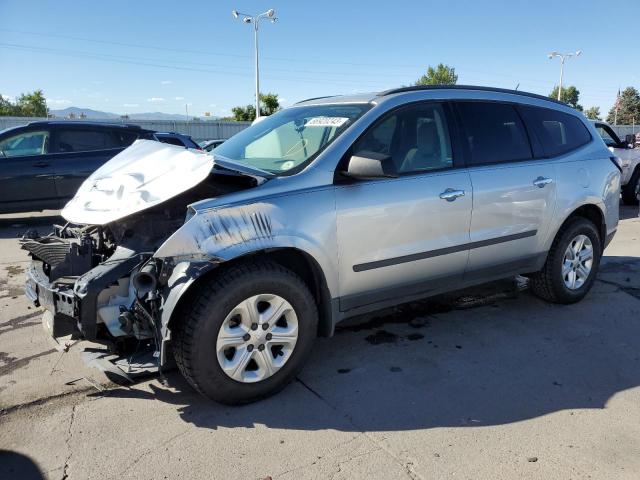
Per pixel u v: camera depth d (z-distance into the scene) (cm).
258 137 409
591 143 493
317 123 378
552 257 458
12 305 489
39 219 1006
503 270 429
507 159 419
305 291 320
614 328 433
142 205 306
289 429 289
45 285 311
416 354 383
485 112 418
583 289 486
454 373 354
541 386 338
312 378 347
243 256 307
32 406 313
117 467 258
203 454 267
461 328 432
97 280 287
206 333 288
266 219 303
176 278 282
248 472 254
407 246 360
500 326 436
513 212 414
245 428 290
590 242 484
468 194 384
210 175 323
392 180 352
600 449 272
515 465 259
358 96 396
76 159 913
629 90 8175
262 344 309
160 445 275
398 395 326
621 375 353
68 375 351
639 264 629
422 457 265
